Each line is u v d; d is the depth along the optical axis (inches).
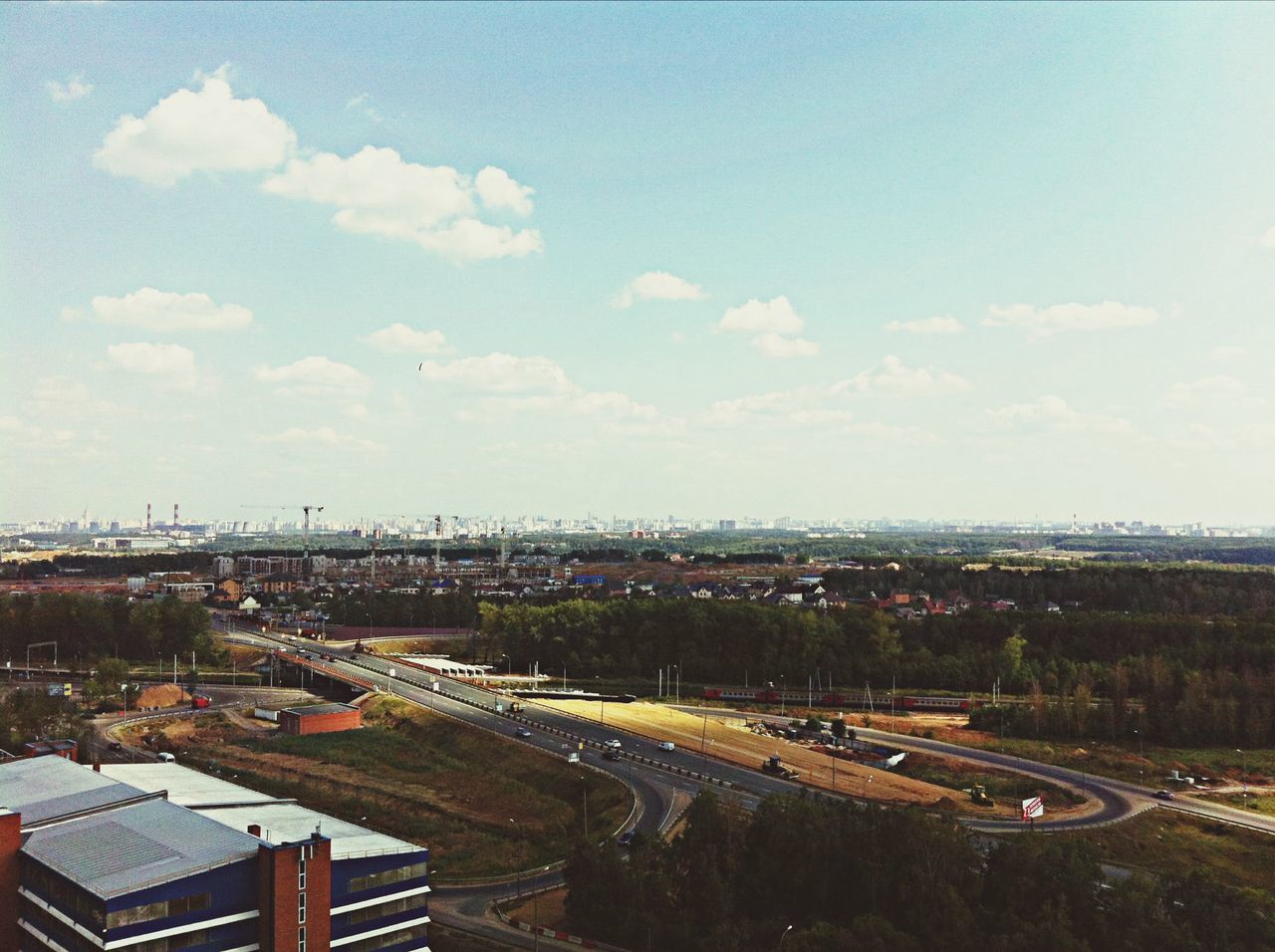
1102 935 3956.7
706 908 4335.6
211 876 3619.6
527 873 5216.5
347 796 6555.1
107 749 7682.1
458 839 5743.1
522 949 4168.3
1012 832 5895.7
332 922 3818.9
